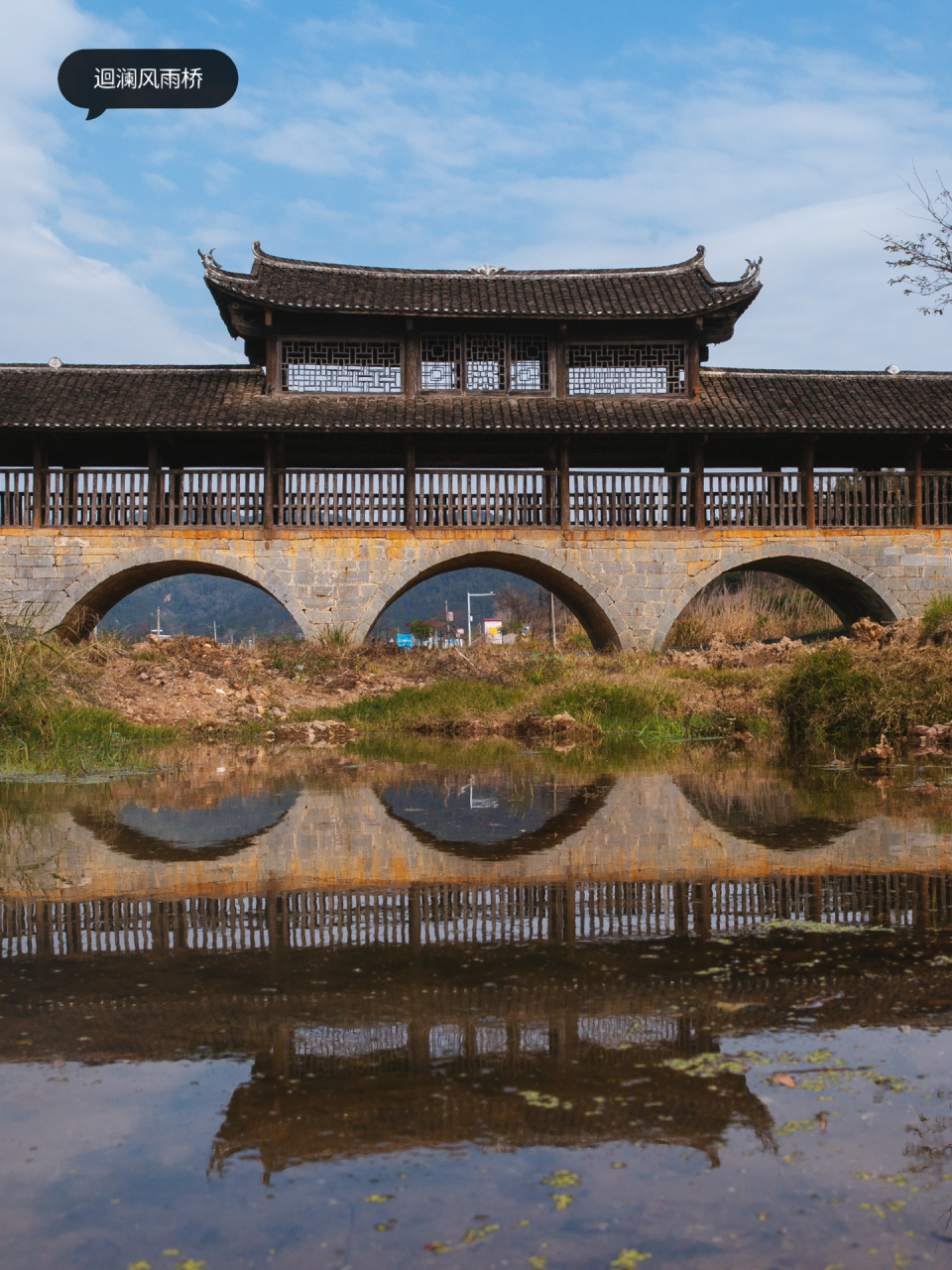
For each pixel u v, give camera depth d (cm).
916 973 309
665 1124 215
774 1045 255
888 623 2284
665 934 356
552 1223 179
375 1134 212
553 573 2300
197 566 2239
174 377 2275
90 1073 242
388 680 1881
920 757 1006
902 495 2309
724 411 2205
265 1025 271
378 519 2198
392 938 356
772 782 805
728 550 2252
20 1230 178
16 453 2411
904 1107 221
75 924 381
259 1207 184
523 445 2417
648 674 1702
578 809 666
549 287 2295
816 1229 177
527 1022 272
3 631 1235
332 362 2245
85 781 863
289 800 729
